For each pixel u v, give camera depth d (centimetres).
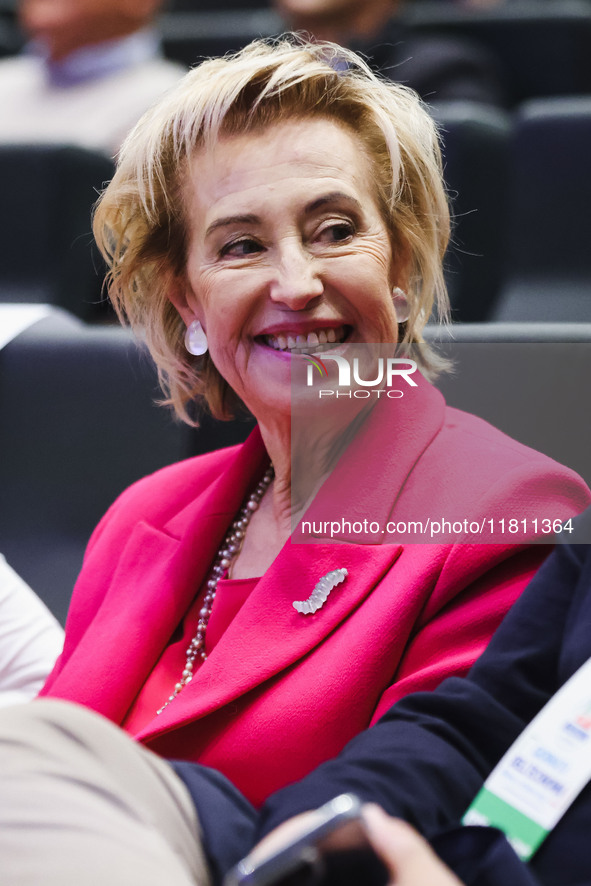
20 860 216
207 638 402
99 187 823
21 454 623
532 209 948
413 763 285
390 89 426
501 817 271
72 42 1112
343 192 393
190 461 493
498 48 1377
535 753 278
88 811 232
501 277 948
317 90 402
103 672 408
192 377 466
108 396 618
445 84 1200
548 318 926
